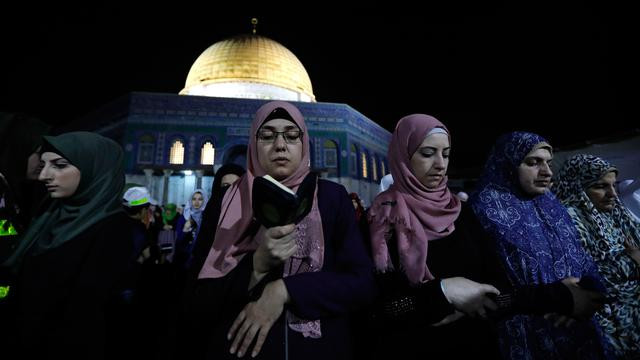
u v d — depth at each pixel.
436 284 1.51
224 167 3.71
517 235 2.00
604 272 2.40
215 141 19.28
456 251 1.77
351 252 1.41
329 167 20.14
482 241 1.86
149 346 3.36
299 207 1.11
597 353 1.95
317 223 1.41
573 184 2.71
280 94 24.16
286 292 1.21
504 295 1.53
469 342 1.71
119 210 2.04
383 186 4.11
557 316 1.70
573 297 1.51
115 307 2.38
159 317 4.02
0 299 1.83
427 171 1.92
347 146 20.52
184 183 18.77
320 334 1.26
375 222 1.88
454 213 1.86
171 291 4.58
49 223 1.93
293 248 1.19
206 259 1.37
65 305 1.68
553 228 2.13
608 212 2.69
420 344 1.69
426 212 1.84
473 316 1.50
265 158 1.48
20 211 2.43
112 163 2.04
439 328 1.72
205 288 1.29
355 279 1.32
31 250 1.88
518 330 1.85
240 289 1.25
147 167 18.31
